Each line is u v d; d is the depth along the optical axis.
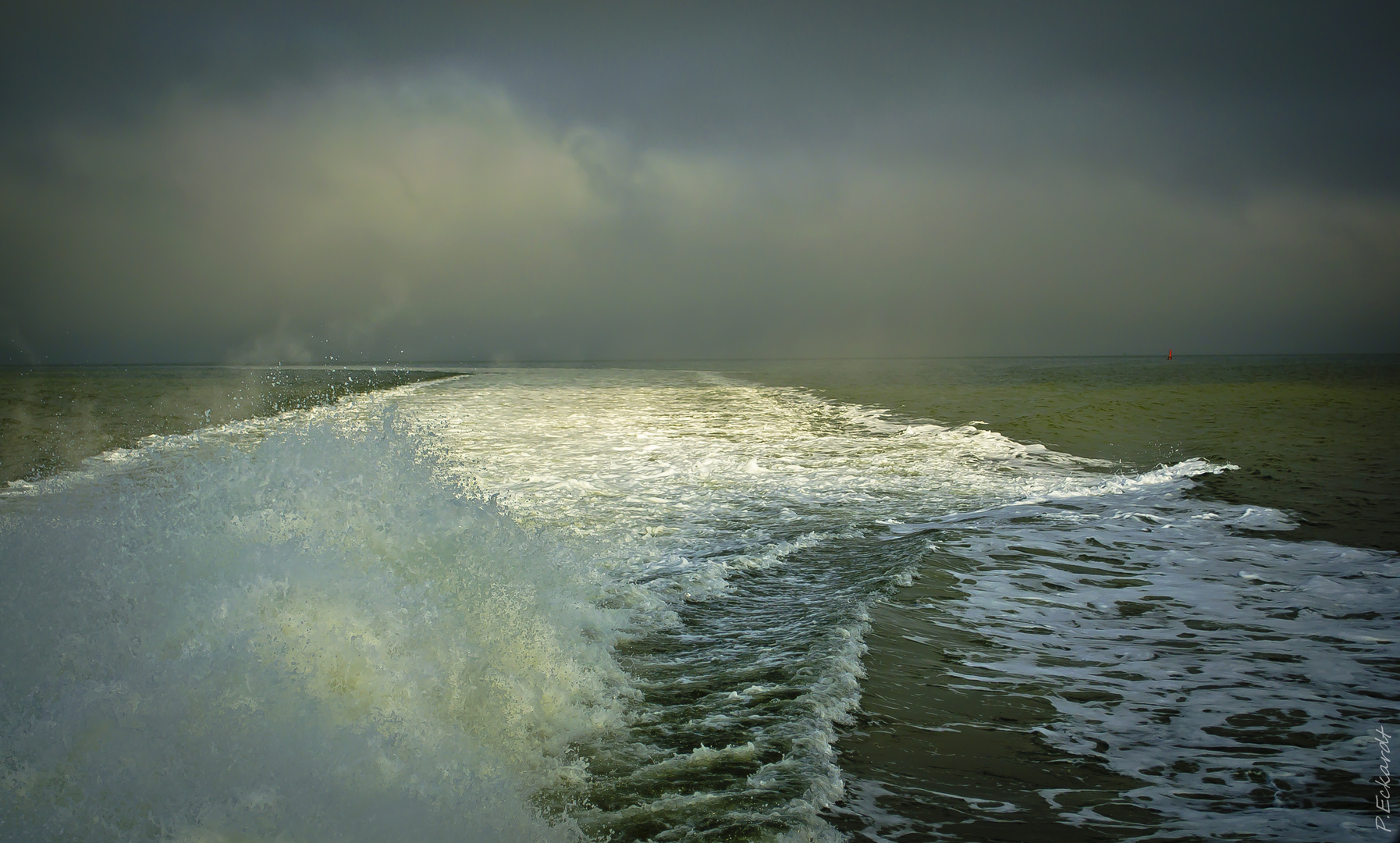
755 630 4.05
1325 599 4.62
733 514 6.99
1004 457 10.09
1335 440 11.22
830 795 2.46
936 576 5.05
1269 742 2.88
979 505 7.34
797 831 2.26
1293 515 6.77
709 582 4.95
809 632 3.96
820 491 7.99
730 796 2.44
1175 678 3.48
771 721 2.96
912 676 3.46
